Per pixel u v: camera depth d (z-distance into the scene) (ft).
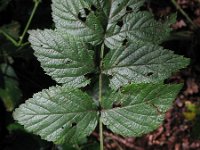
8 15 2.09
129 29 1.13
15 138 2.00
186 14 2.96
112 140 2.89
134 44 1.06
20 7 2.06
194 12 3.04
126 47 1.06
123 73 1.05
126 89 0.99
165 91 0.97
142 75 1.04
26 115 0.97
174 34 2.62
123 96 1.00
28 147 1.98
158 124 0.98
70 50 1.04
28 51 1.98
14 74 2.06
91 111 1.02
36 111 0.98
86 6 1.10
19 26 2.03
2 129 2.06
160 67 1.04
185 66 1.03
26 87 2.15
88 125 1.02
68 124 1.00
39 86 2.15
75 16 1.09
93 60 1.06
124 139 2.95
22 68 2.19
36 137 1.98
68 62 1.04
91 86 1.13
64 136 1.00
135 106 0.99
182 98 3.14
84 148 1.94
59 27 1.09
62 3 1.09
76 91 1.01
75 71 1.04
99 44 1.10
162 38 1.13
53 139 0.99
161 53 1.04
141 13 1.13
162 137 3.10
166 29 1.14
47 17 2.02
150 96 0.98
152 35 1.13
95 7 1.11
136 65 1.05
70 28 1.09
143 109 0.99
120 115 1.01
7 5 2.07
